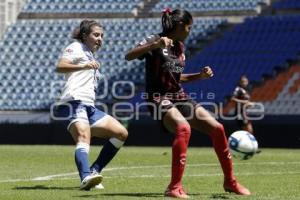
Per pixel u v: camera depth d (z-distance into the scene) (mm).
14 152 66125
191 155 63031
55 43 110000
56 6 116938
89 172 28766
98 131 30328
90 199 25438
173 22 27078
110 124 30328
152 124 89000
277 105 94062
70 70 29109
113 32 109375
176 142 26328
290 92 94625
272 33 104312
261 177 38031
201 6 112562
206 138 87250
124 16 114750
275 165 49188
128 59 26656
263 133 86500
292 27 104500
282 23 105688
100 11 115375
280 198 26391
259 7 110625
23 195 27031
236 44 104125
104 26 110625
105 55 105312
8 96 101938
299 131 85000
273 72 97750
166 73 26891
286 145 85625
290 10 109438
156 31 109250
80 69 29125
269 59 99750
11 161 52219
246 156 28344
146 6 115562
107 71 102250
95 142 90688
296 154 67000
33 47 109438
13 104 101125
